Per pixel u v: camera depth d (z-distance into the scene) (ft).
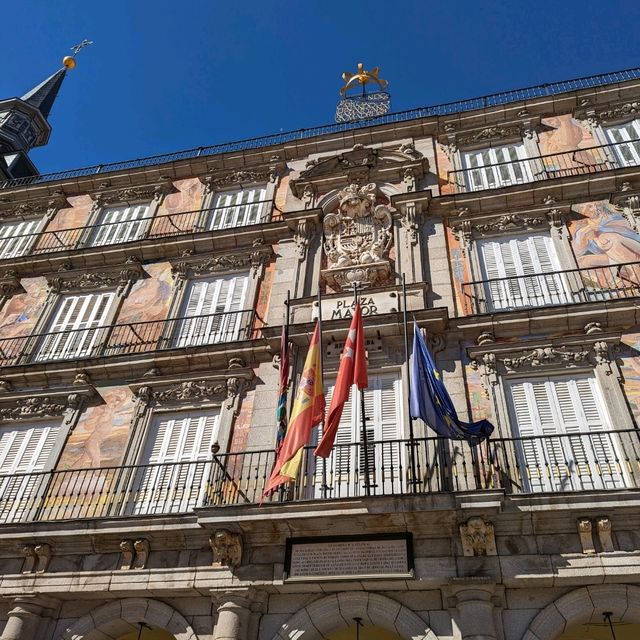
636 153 59.57
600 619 34.24
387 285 53.62
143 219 70.13
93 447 49.70
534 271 52.54
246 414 48.62
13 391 55.36
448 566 35.19
